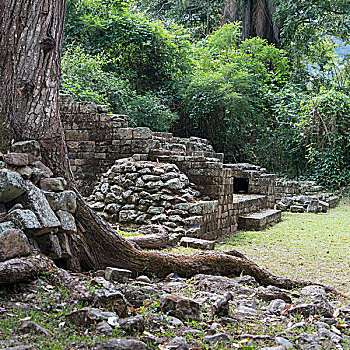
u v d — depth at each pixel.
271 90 22.55
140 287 4.62
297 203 16.67
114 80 15.98
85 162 11.38
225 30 24.12
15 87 4.97
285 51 24.73
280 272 6.95
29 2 4.98
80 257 5.12
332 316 4.63
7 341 2.97
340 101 20.17
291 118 21.23
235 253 6.51
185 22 29.52
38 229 4.47
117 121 11.24
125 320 3.46
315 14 23.75
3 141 4.89
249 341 3.62
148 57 19.55
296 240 9.99
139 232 7.92
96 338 3.18
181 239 7.98
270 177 14.98
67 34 18.00
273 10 25.72
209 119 20.58
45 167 5.04
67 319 3.50
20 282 3.97
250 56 22.81
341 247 9.27
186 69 20.53
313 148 20.30
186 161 10.21
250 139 22.14
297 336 3.84
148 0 28.61
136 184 9.08
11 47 4.96
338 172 20.33
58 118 5.30
